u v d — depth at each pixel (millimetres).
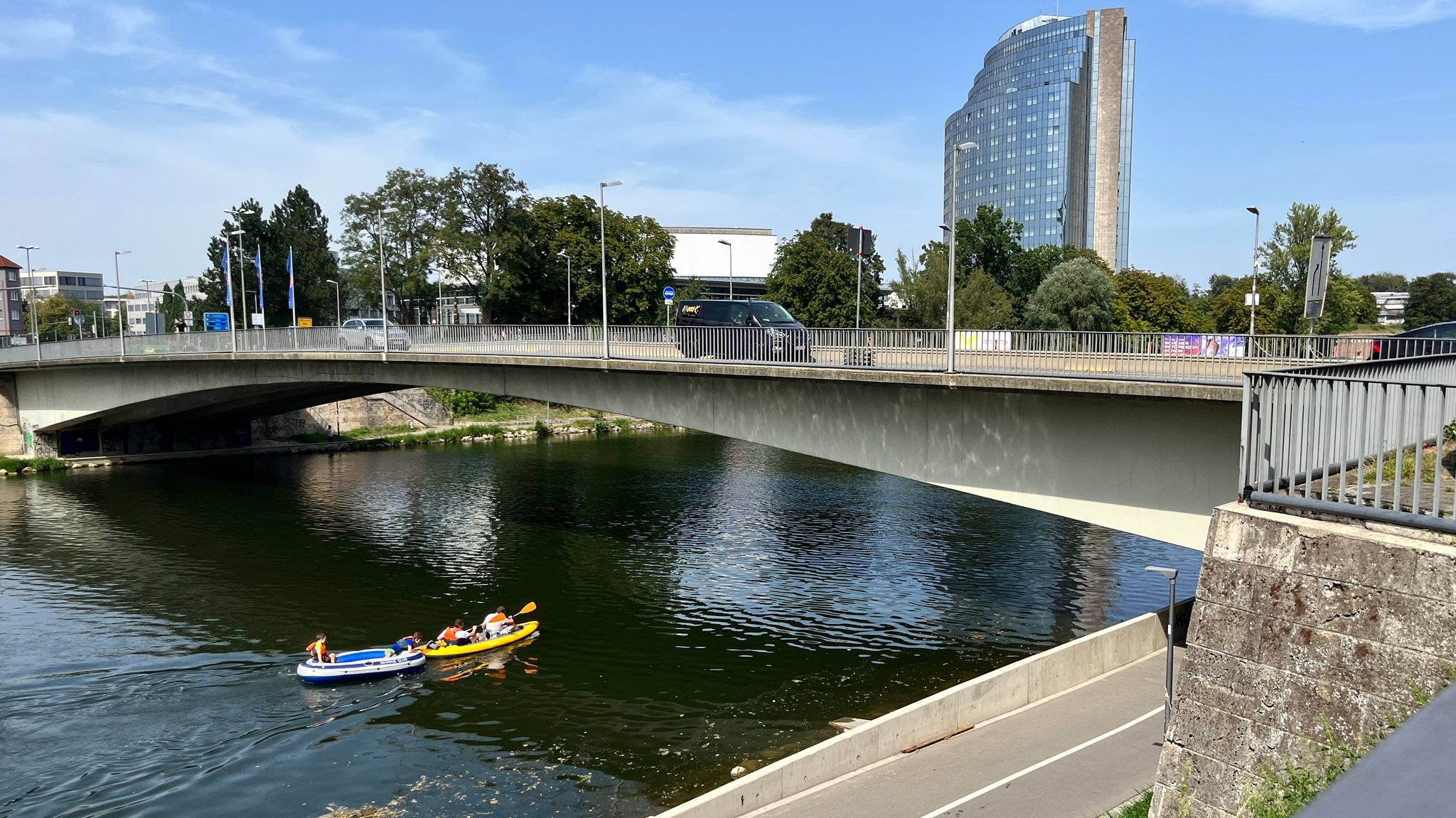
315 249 117250
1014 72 174625
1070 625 33031
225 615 34594
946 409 27000
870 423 28938
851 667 29375
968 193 185500
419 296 92562
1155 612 25844
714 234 144875
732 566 40688
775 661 29922
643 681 28328
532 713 26125
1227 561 9914
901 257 88688
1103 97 171500
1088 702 21422
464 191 86438
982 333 27500
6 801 21438
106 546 44438
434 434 83812
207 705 26688
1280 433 10789
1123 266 178250
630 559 41875
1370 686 8734
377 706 26609
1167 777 10180
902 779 17703
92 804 21297
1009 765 18062
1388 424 14547
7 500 55344
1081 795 16625
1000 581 38344
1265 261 63125
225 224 115688
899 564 40875
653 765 22953
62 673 28875
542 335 40375
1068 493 24641
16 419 68188
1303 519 9617
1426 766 1416
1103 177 173000
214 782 22328
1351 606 8922
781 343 31594
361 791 21859
